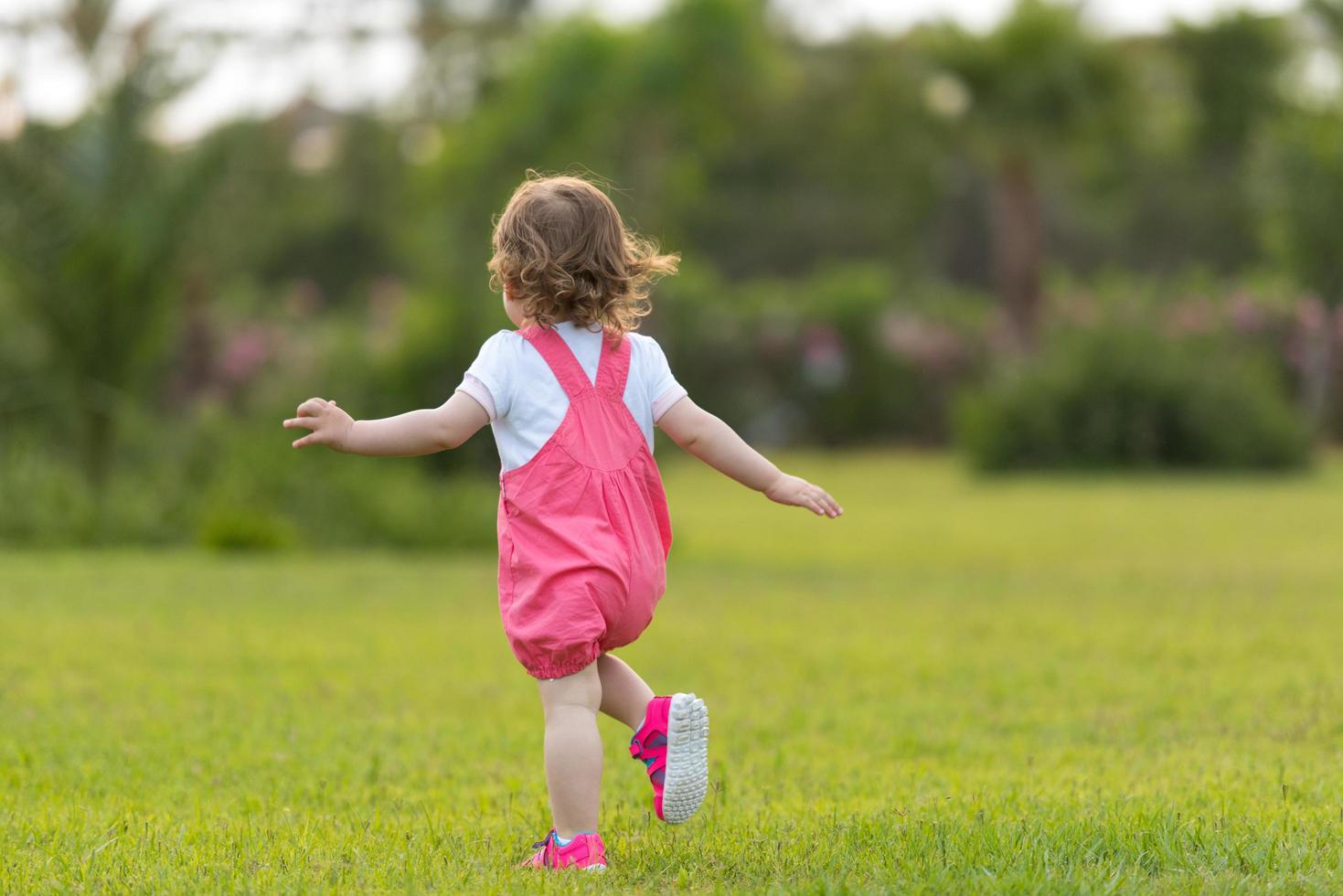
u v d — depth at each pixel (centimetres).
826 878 540
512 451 617
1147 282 5006
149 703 995
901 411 4931
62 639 1262
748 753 860
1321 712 952
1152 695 1030
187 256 2341
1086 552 2127
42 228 2198
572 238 629
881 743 889
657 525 635
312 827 661
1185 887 525
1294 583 1708
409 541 2269
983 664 1171
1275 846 580
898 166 7088
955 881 531
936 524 2608
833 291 4972
